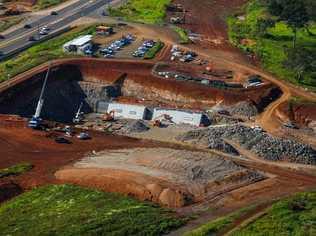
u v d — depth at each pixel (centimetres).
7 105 14738
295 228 8850
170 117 15050
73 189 10206
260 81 16425
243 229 8788
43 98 15412
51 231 8700
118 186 10294
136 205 9625
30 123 13462
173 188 10206
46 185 10544
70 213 9294
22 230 8838
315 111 15038
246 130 13700
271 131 14400
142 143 13162
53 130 13512
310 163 12369
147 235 8681
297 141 13825
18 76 15788
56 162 11644
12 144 12494
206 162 11250
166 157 11494
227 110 15388
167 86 16125
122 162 11494
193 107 15712
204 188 10431
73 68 16725
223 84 16050
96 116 15562
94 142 12975
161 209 9588
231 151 12781
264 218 9181
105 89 16225
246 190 10506
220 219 9212
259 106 15412
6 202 10125
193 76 16562
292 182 11075
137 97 16275
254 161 12312
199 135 13525
